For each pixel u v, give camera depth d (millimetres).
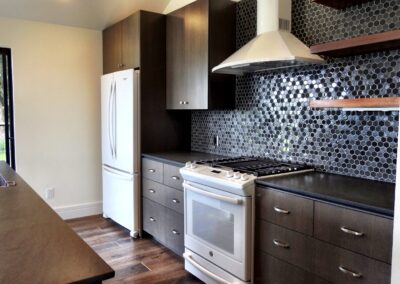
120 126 3717
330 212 1794
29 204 1669
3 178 2314
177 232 3072
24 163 3928
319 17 2525
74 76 4168
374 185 2072
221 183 2330
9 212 1531
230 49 3184
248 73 3121
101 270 978
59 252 1097
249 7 3076
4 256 1062
